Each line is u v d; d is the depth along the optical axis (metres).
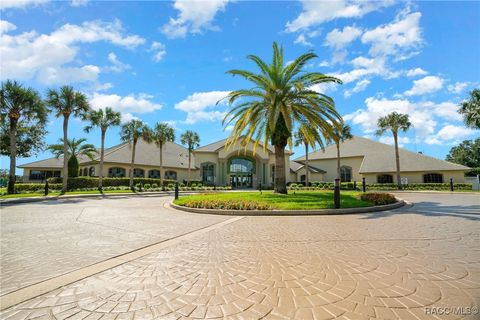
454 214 10.56
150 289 3.53
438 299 3.16
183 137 40.88
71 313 2.92
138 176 39.06
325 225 8.40
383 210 12.17
